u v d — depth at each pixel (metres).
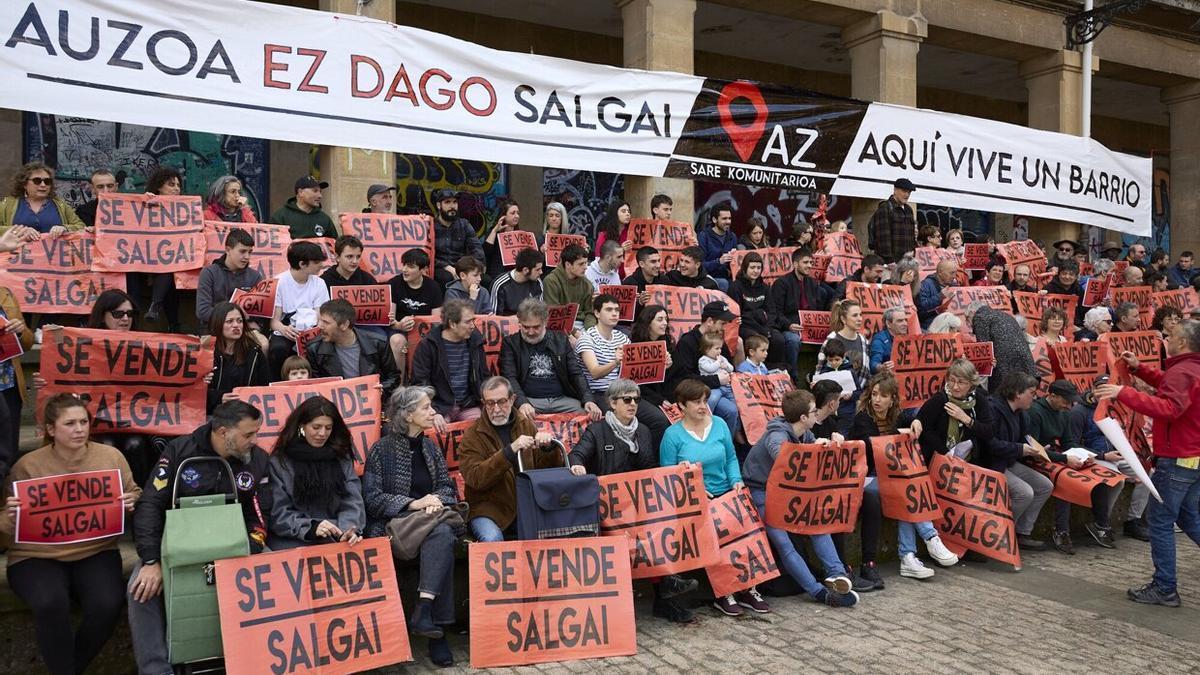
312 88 8.59
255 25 8.31
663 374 7.79
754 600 6.30
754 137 11.51
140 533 4.80
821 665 5.31
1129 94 19.98
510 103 9.73
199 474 4.97
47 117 11.27
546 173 15.34
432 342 7.04
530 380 7.28
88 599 4.74
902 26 13.20
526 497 5.57
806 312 9.59
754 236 11.54
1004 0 14.34
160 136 12.03
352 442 5.49
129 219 7.52
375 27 8.90
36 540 4.74
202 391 6.10
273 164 12.82
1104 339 9.96
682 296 9.01
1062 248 13.76
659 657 5.43
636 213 11.55
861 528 7.15
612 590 5.56
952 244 12.63
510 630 5.32
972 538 7.46
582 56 15.59
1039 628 6.05
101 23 7.63
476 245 9.61
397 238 8.69
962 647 5.66
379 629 5.08
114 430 5.86
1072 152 14.48
